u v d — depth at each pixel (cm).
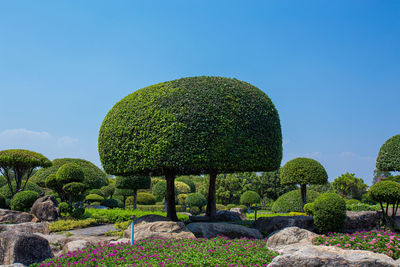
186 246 882
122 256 785
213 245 891
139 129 1190
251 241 1007
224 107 1184
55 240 1095
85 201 2867
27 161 1903
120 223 1435
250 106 1241
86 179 2336
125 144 1216
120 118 1264
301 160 1922
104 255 783
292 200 2280
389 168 1647
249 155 1195
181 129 1135
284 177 1942
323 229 1142
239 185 3916
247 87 1309
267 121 1284
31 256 794
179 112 1152
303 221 1206
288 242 905
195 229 1135
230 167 1180
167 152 1132
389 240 806
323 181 1862
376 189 1291
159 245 901
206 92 1199
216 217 1596
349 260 533
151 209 2830
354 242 828
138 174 1415
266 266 628
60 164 2380
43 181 2267
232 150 1166
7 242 783
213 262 683
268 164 1269
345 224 1209
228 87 1245
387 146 1669
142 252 821
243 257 743
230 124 1176
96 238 1163
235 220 1697
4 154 1867
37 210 1564
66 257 784
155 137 1151
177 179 3934
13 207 1719
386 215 1298
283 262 568
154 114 1175
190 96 1184
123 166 1228
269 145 1270
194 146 1127
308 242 891
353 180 4331
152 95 1232
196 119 1141
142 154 1172
